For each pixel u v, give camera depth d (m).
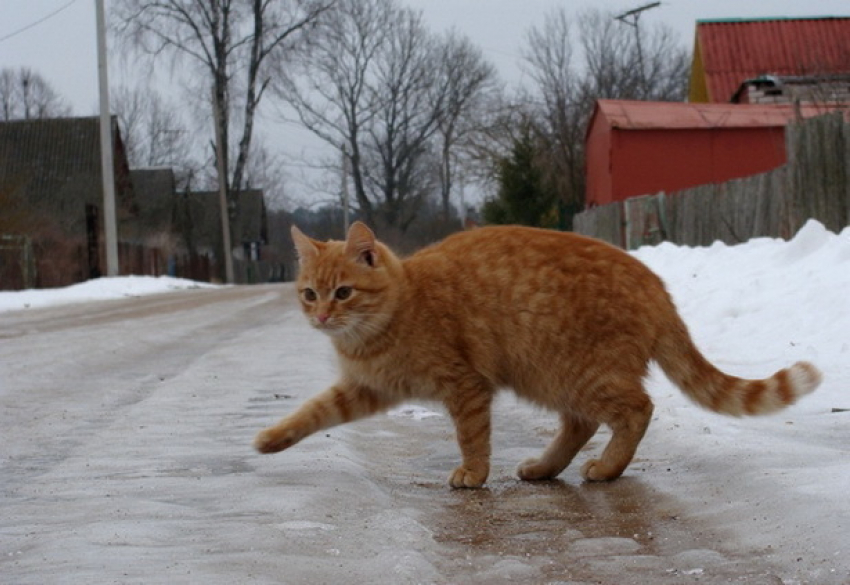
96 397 9.12
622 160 32.38
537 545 4.41
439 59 71.00
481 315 5.90
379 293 5.86
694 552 4.13
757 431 6.34
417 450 7.04
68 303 24.78
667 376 5.96
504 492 5.70
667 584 3.77
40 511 4.98
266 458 6.20
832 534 4.02
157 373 10.91
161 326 16.98
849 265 11.04
